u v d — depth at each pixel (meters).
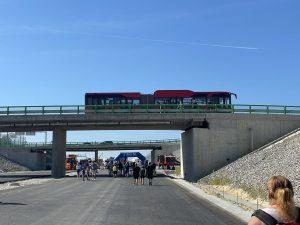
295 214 4.32
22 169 107.12
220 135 49.44
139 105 52.81
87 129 61.69
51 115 53.66
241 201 23.92
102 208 20.08
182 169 56.53
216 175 42.22
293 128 50.53
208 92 56.84
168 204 22.05
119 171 57.41
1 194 28.19
